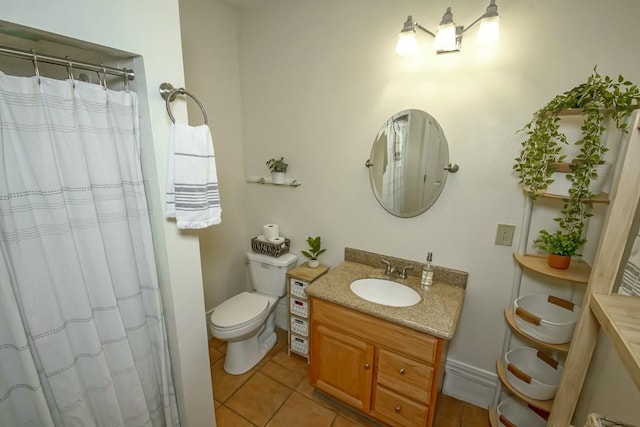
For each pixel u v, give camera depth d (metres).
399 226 1.83
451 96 1.54
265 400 1.80
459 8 1.45
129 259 1.13
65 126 0.91
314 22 1.87
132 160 1.08
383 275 1.82
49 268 0.94
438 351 1.30
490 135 1.48
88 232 1.00
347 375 1.61
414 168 1.70
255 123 2.29
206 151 1.13
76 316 1.02
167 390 1.34
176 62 1.10
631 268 0.98
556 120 1.21
